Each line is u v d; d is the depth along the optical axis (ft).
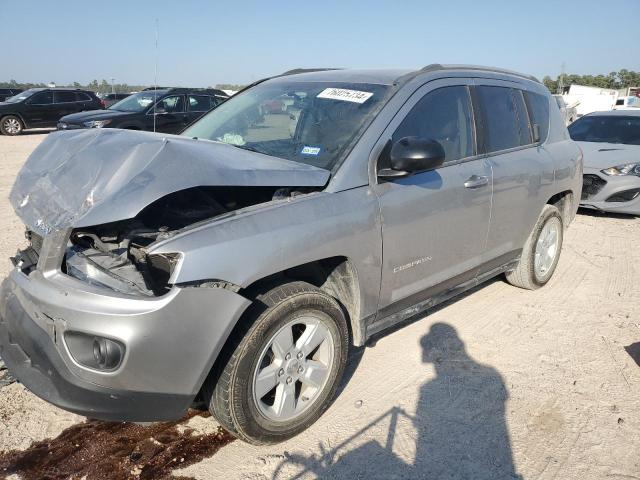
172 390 7.64
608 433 9.77
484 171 12.50
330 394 9.71
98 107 69.10
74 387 7.47
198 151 8.44
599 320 14.52
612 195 25.30
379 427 9.76
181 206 9.50
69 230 7.74
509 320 14.37
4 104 63.36
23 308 8.32
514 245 14.58
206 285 7.63
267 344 8.41
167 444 9.11
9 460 8.59
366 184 9.77
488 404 10.57
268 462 8.74
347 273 9.78
